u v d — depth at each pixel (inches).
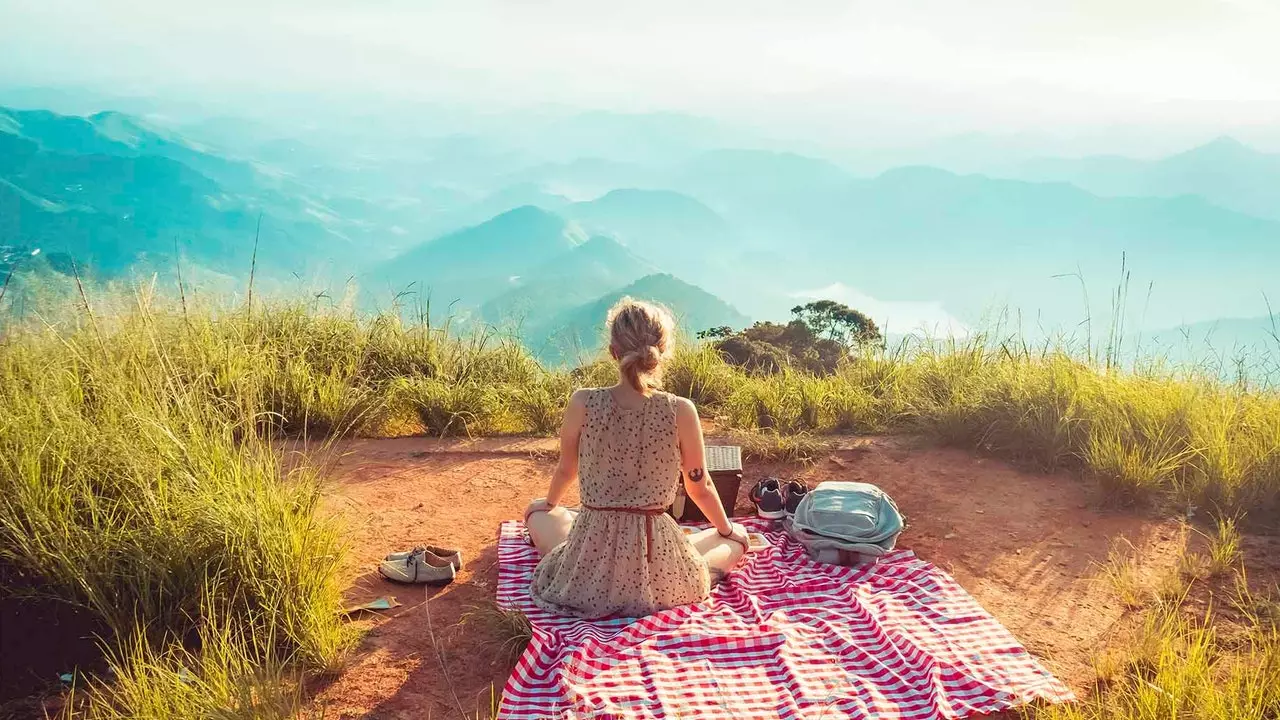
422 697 121.5
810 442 239.9
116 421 163.0
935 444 243.4
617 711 113.3
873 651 132.1
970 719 114.9
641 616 144.3
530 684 121.4
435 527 188.2
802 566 167.5
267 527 139.8
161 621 131.5
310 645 128.8
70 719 111.0
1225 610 147.1
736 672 126.0
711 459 190.4
